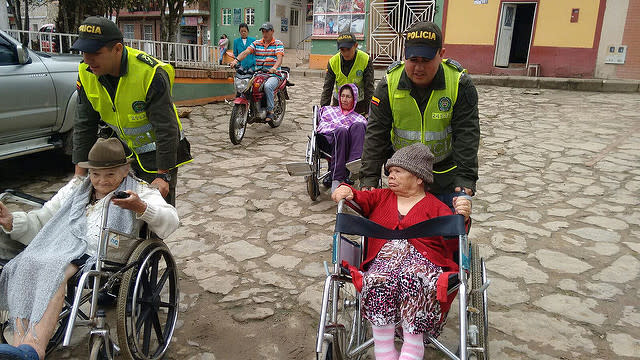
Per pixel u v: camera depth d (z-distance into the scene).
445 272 2.25
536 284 3.72
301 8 23.67
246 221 4.86
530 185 5.98
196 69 11.39
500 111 10.21
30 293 2.42
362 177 3.02
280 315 3.32
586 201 5.44
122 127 3.06
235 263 4.01
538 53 14.02
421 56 2.53
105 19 2.72
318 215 5.02
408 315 2.20
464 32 14.79
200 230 4.63
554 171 6.49
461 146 2.80
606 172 6.41
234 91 11.55
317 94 12.44
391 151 3.23
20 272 2.45
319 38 16.84
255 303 3.45
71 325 2.17
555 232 4.64
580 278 3.81
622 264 4.02
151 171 3.22
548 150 7.43
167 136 2.95
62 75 5.64
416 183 2.50
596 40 13.23
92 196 2.78
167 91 2.96
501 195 5.66
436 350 2.93
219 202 5.35
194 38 23.92
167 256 2.88
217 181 6.03
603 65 13.26
